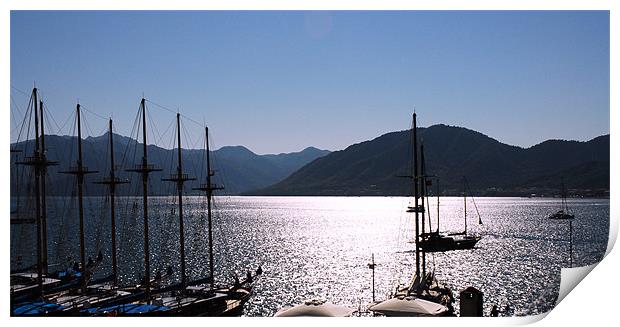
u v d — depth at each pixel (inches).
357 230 7253.9
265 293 2628.0
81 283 2005.4
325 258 4165.8
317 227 7780.5
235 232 6776.6
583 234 5816.9
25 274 1967.3
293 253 4517.7
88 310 1581.0
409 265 3659.0
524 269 3319.4
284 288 2778.1
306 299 2475.4
